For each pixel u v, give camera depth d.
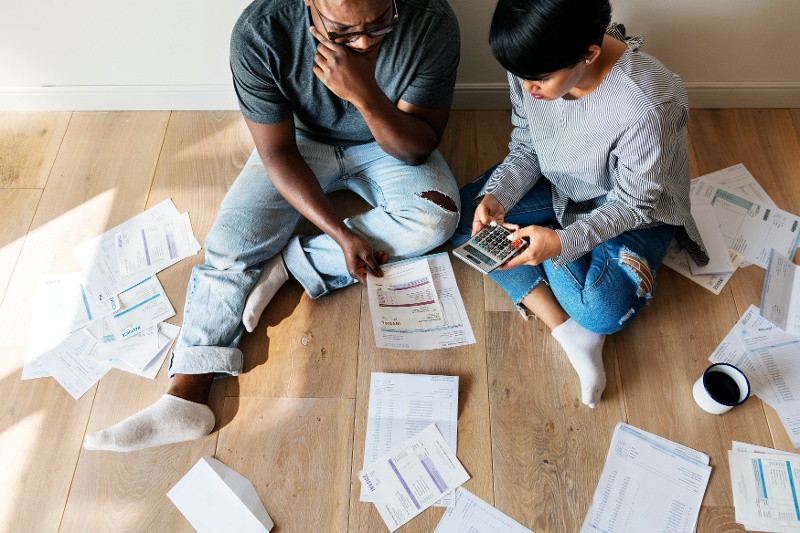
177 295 1.63
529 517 1.32
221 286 1.50
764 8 1.60
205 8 1.65
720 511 1.30
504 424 1.42
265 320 1.58
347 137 1.59
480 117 1.92
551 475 1.36
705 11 1.62
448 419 1.43
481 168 1.82
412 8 1.28
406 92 1.42
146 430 1.39
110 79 1.87
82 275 1.67
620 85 1.17
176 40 1.75
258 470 1.40
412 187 1.54
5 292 1.65
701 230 1.65
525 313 1.54
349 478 1.38
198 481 1.38
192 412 1.41
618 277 1.38
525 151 1.50
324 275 1.59
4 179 1.84
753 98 1.86
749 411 1.41
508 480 1.36
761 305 1.54
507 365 1.50
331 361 1.52
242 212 1.53
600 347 1.45
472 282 1.61
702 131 1.85
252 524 1.33
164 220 1.75
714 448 1.37
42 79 1.87
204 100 1.93
